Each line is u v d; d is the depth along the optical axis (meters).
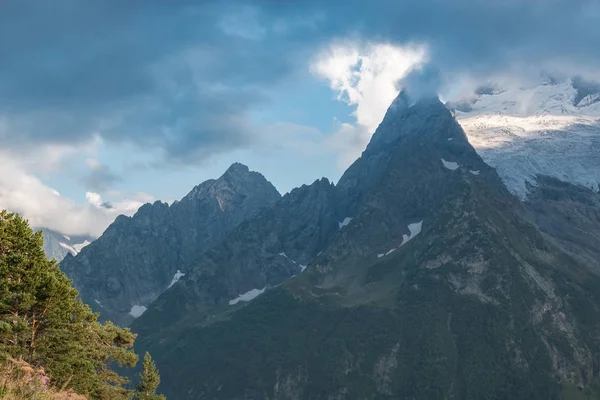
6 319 59.91
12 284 60.34
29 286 60.44
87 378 62.94
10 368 50.78
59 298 62.06
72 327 63.66
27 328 59.25
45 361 60.72
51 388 51.34
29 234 63.22
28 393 46.84
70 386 60.09
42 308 61.78
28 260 61.59
